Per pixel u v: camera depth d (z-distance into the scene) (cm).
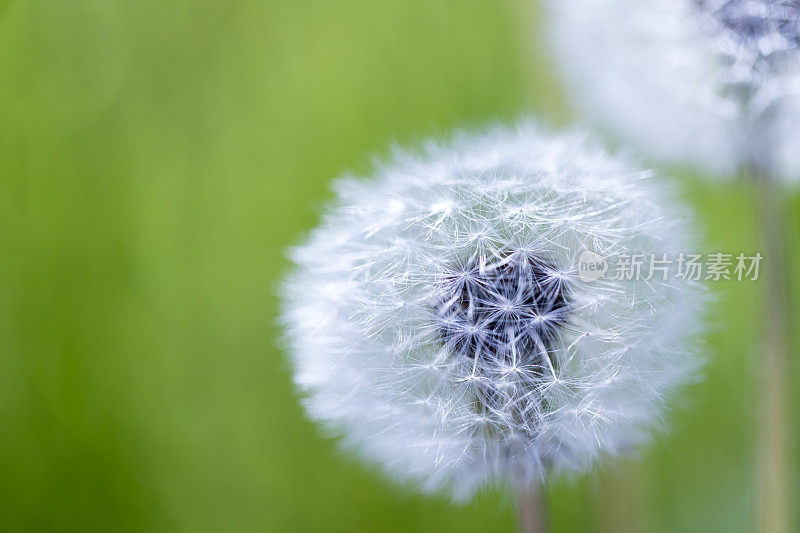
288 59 33
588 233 25
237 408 31
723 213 31
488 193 25
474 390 25
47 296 32
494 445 25
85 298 32
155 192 32
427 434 25
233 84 32
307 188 32
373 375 25
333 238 25
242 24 33
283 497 31
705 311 25
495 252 25
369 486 31
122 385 32
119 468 31
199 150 32
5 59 32
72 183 32
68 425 31
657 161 28
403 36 32
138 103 32
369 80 32
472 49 32
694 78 27
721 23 27
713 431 31
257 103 32
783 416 27
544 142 26
